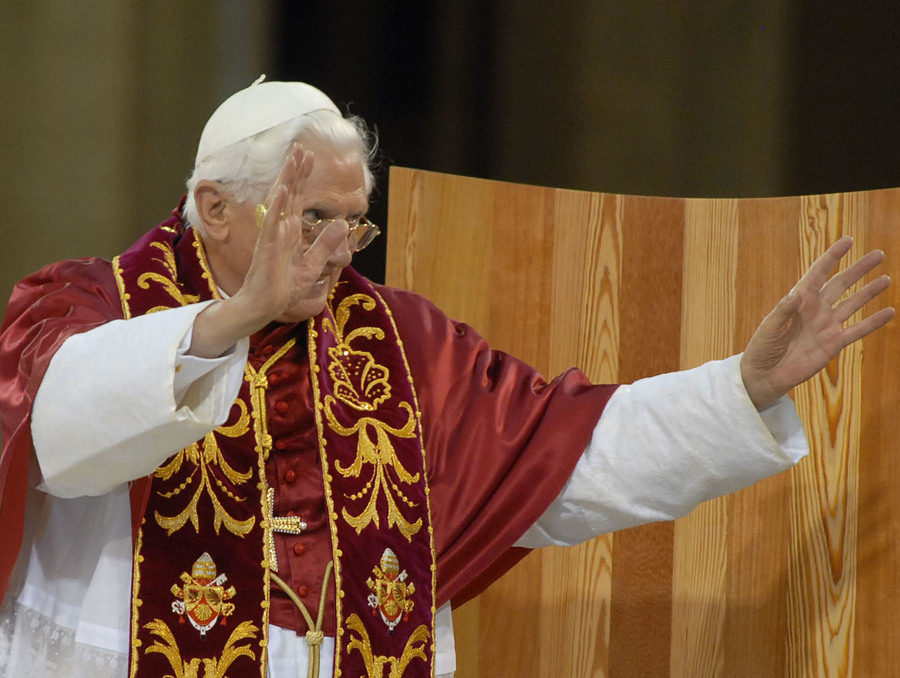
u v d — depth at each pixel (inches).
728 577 419.2
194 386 256.8
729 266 428.1
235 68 597.0
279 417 309.0
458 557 320.8
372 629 297.3
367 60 597.3
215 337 249.3
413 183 430.0
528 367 352.8
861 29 561.3
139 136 590.9
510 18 592.7
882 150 558.6
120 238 590.2
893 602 390.0
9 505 268.5
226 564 289.7
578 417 330.0
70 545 295.1
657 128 589.3
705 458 308.5
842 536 400.8
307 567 299.9
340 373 323.9
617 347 437.4
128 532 289.6
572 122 593.3
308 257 251.9
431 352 344.2
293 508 304.8
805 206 416.8
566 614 430.0
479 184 437.4
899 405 392.5
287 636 294.2
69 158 585.0
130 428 251.4
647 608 426.9
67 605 289.4
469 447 331.6
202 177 308.2
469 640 429.7
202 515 291.6
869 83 560.4
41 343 276.4
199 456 295.7
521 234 439.2
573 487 324.2
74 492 271.0
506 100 595.2
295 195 248.5
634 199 440.1
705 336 430.0
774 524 414.0
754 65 578.2
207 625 284.7
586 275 439.5
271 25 596.4
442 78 596.1
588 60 591.5
